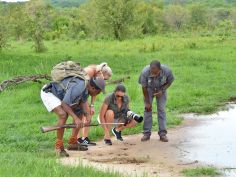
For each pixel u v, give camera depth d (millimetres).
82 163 10648
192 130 15109
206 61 32781
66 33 74312
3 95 19469
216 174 10727
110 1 61938
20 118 16047
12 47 45844
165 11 110625
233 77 25516
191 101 19484
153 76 13414
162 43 46781
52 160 10422
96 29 67500
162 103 13812
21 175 9148
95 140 13875
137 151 12750
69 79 11742
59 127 11555
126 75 26156
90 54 39719
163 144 13477
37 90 19609
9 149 12297
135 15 62438
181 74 26312
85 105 12312
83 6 81188
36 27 43719
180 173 10812
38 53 41500
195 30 79438
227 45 47094
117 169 10930
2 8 44125
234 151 12727
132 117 13508
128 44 48375
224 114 17609
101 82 12602
